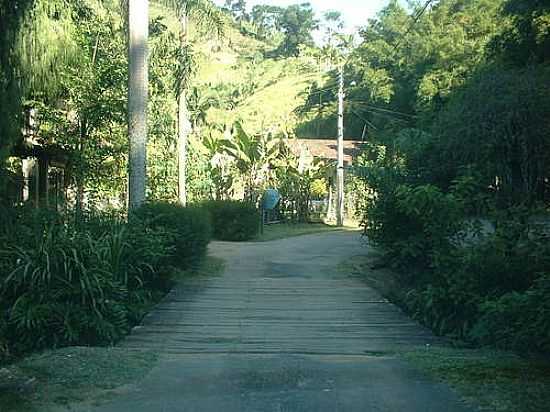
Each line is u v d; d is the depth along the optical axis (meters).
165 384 6.77
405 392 6.49
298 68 71.81
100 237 11.51
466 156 14.70
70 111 18.52
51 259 9.60
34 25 12.04
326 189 40.53
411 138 18.86
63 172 20.81
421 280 13.84
